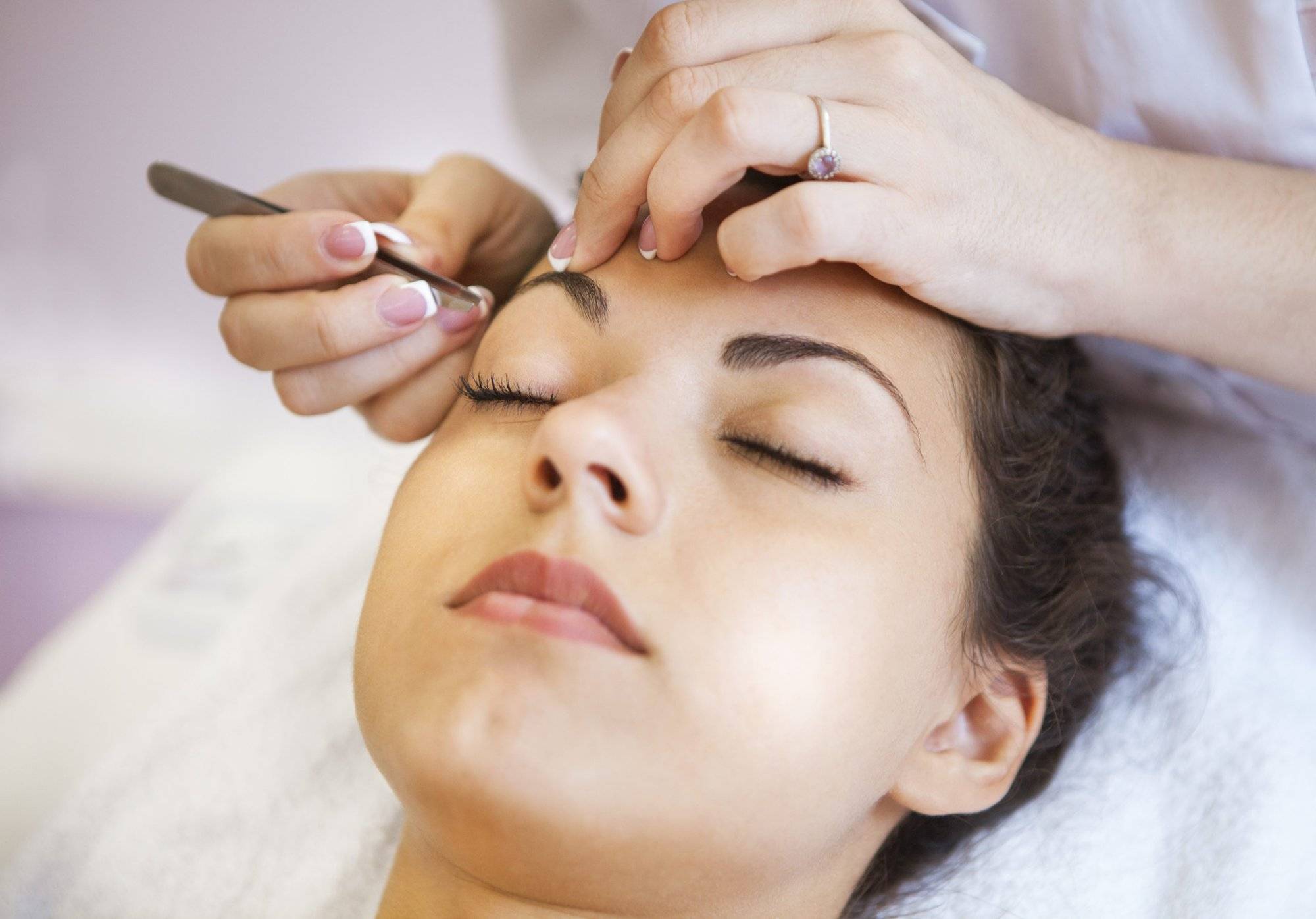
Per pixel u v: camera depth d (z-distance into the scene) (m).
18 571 2.37
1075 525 1.00
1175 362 1.07
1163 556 1.11
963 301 0.81
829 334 0.78
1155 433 1.17
